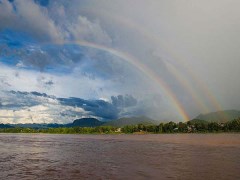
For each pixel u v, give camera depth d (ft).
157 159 239.71
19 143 514.27
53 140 634.02
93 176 162.91
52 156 281.74
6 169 194.70
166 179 149.89
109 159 248.11
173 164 206.80
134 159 243.60
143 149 351.46
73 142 543.80
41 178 159.53
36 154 304.09
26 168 198.90
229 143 431.84
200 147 361.92
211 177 154.30
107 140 619.67
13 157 274.36
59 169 192.65
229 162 213.46
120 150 343.26
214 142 460.96
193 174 163.94
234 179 148.97
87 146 426.10
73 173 175.01
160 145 418.92
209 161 220.23
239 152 290.15
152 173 169.27
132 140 602.85
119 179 152.25
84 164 217.56
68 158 262.47
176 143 458.91
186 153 287.07
